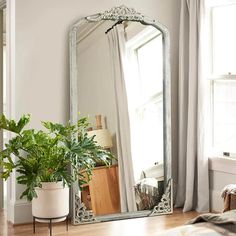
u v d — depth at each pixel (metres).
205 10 4.83
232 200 3.03
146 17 4.79
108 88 4.66
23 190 4.43
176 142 5.09
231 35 4.78
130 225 4.37
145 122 4.81
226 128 4.84
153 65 4.86
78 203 4.41
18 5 4.38
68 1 4.57
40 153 3.98
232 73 4.78
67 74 4.58
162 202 4.79
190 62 4.86
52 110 4.53
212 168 4.88
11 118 4.49
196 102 4.86
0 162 3.93
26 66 4.42
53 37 4.52
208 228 1.99
